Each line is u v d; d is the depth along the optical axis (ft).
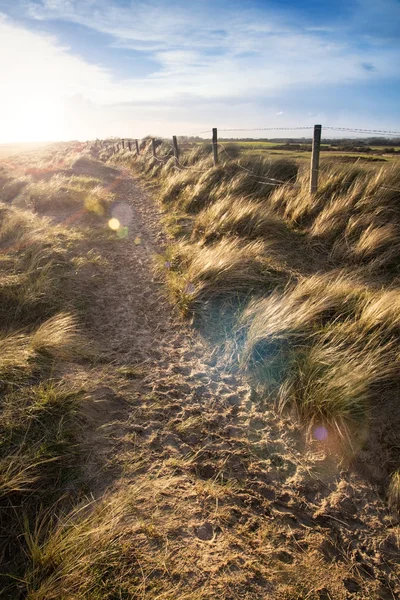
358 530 6.54
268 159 26.76
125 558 5.60
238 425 8.77
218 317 12.85
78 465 7.22
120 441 7.99
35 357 9.86
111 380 9.86
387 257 14.29
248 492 7.13
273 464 7.77
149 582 5.32
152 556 5.70
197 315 13.09
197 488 7.07
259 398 9.56
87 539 5.71
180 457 7.78
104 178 44.37
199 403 9.45
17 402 8.22
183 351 11.68
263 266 14.99
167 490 6.93
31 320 12.32
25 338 10.85
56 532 5.80
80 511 6.33
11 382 8.73
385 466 7.56
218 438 8.37
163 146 55.93
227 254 15.02
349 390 8.64
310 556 6.05
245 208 19.12
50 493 6.64
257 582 5.53
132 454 7.70
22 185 33.01
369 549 6.25
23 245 17.26
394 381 8.96
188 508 6.62
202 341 12.06
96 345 11.58
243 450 8.07
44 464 7.02
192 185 28.55
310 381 9.20
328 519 6.70
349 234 16.31
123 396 9.37
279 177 24.39
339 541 6.34
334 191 19.11
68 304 13.26
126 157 70.69
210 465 7.66
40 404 8.14
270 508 6.83
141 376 10.35
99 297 14.58
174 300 14.26
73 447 7.50
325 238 16.88
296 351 10.32
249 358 10.59
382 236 14.96
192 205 25.53
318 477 7.49
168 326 13.04
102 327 12.74
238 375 10.43
